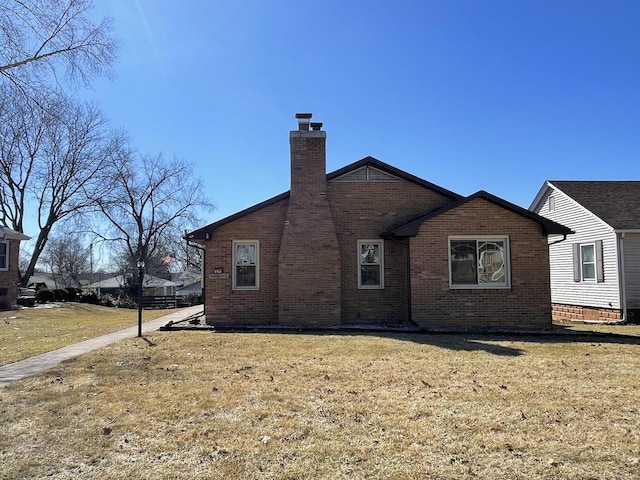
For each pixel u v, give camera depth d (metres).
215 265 14.09
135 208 42.88
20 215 35.09
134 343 10.43
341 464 3.95
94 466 3.95
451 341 10.39
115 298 38.06
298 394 5.96
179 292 62.69
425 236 13.20
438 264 13.11
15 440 4.51
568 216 19.17
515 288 13.10
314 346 9.64
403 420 4.98
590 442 4.37
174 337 11.31
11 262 26.16
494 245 13.30
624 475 3.72
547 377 6.86
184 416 5.15
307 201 13.94
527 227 13.24
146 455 4.16
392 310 14.21
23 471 3.86
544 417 5.06
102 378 6.95
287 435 4.59
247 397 5.84
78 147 35.84
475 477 3.70
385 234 14.02
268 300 14.01
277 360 8.19
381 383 6.51
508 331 12.02
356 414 5.18
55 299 32.91
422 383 6.50
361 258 14.43
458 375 6.98
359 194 14.59
